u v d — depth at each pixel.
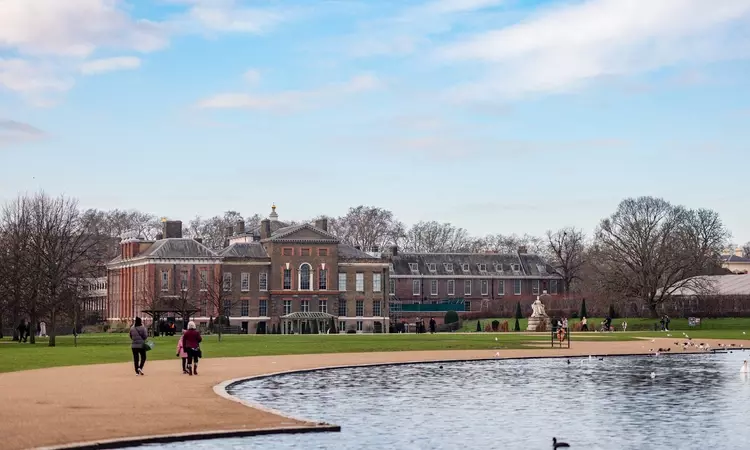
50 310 92.62
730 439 31.73
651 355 74.44
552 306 172.50
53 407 35.94
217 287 152.62
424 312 185.62
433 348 81.19
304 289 168.38
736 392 45.53
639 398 43.03
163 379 48.00
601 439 31.69
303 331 155.25
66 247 118.50
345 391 45.38
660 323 137.38
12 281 95.44
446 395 43.91
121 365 58.06
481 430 33.38
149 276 159.25
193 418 33.25
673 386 48.53
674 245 154.88
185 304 127.62
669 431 33.34
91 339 108.56
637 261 153.38
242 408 35.94
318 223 176.75
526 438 31.80
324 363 62.03
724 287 173.88
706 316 155.38
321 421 34.94
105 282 190.50
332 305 169.62
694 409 39.22
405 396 43.44
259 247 169.38
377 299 173.62
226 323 153.38
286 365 59.69
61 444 27.73
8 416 33.44
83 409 35.41
